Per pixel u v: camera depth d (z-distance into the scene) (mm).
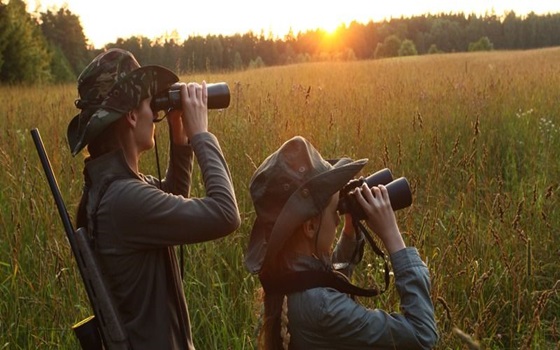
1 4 38688
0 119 9555
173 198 2041
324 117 7418
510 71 16016
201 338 3783
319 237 2018
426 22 129375
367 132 7133
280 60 84562
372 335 1920
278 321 2031
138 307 2062
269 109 7625
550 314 4113
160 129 6969
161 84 2119
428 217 4645
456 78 14180
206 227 2016
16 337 3721
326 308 1928
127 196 2018
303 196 1939
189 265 4312
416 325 1936
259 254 2119
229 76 18203
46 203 4914
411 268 2006
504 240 4477
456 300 3883
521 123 7980
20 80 39031
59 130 7703
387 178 2223
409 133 7383
